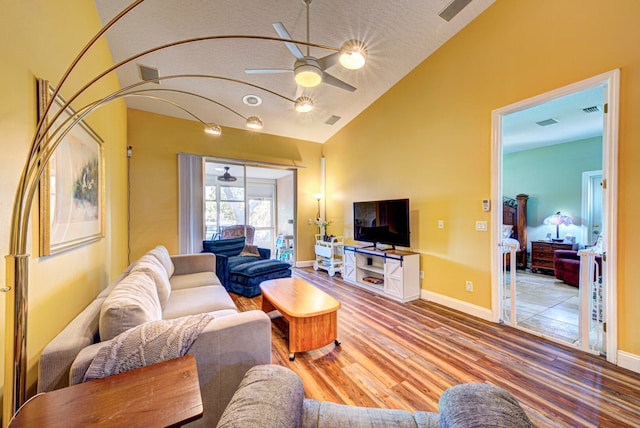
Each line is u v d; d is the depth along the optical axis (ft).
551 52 7.44
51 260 4.54
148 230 13.43
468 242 9.71
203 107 13.51
